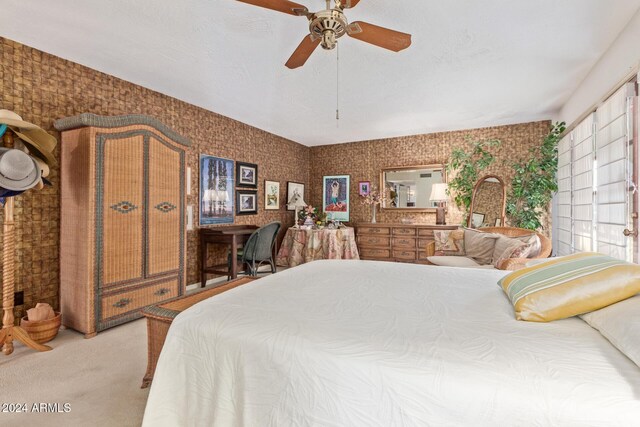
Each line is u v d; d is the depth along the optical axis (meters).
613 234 2.53
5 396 1.71
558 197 4.17
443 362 0.87
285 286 1.67
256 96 3.60
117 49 2.57
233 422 1.06
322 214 6.08
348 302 1.39
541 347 0.94
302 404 0.95
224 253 4.47
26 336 2.20
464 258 3.51
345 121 4.60
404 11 2.07
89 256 2.45
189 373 1.17
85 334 2.45
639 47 2.06
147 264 2.87
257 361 1.04
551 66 2.84
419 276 1.91
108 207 2.57
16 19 2.16
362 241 5.42
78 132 2.51
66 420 1.51
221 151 4.38
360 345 0.97
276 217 5.52
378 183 5.75
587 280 1.16
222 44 2.49
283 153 5.68
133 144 2.76
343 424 0.89
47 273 2.67
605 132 2.65
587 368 0.82
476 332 1.05
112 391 1.75
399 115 4.28
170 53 2.63
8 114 2.07
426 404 0.82
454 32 2.30
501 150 4.76
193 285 4.00
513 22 2.18
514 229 3.54
